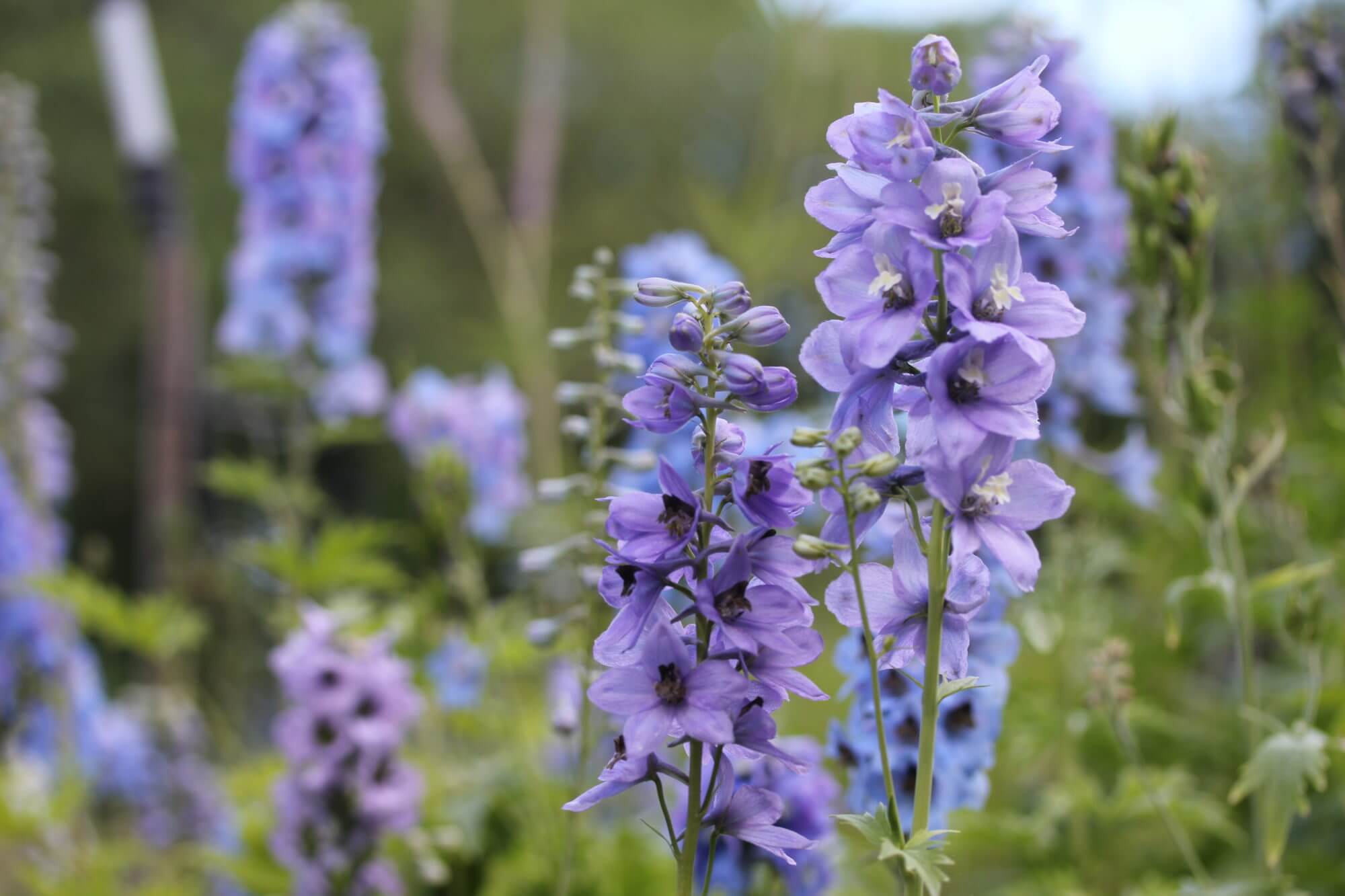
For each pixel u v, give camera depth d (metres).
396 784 4.80
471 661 5.51
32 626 7.16
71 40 24.02
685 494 2.16
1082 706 4.85
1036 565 2.11
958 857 4.85
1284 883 3.48
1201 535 5.32
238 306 7.40
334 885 4.76
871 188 2.19
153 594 8.05
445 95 9.70
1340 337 6.21
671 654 2.12
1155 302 3.98
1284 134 5.24
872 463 2.10
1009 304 2.11
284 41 7.45
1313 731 3.52
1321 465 5.98
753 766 3.56
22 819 5.81
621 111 25.73
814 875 3.60
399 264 24.08
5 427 7.39
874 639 2.39
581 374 8.80
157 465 8.27
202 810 7.14
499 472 6.99
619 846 5.04
